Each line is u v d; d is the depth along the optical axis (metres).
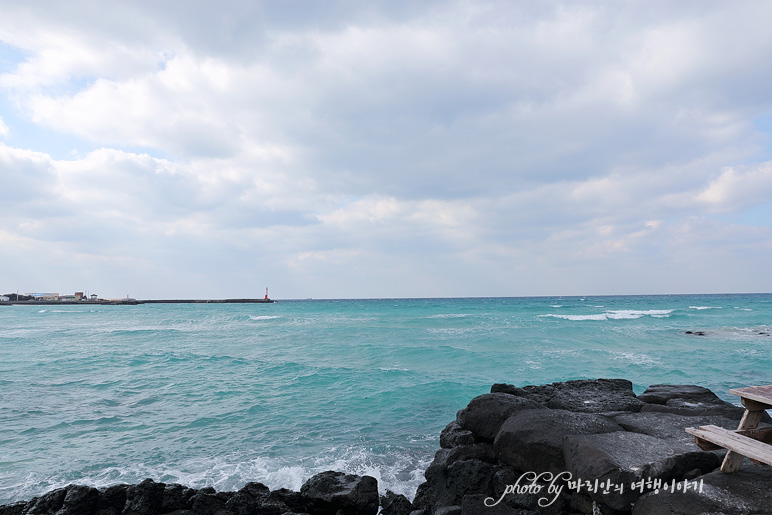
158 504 7.15
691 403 8.78
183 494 7.34
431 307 88.50
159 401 14.44
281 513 7.07
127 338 34.28
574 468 5.73
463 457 7.32
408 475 8.79
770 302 98.38
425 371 18.95
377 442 10.60
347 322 46.81
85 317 67.75
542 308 74.44
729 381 16.83
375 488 7.32
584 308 73.50
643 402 9.33
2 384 17.00
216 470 9.07
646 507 4.84
